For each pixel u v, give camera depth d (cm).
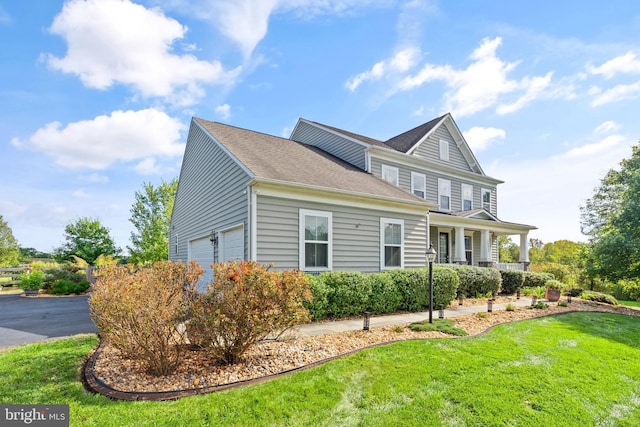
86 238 2945
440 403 351
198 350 487
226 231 923
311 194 827
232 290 427
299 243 803
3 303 1202
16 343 599
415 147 1544
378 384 387
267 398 345
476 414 335
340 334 597
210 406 327
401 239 1034
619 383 431
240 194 802
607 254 1402
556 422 329
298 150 1223
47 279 1533
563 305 1048
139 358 414
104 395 352
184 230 1460
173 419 304
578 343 596
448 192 1686
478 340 572
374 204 966
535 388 397
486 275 1155
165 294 429
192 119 1259
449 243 1625
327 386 376
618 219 1434
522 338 603
